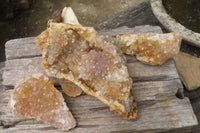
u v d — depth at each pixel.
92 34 0.68
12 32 1.21
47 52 0.68
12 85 0.73
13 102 0.68
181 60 0.85
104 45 0.68
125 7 1.32
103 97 0.67
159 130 0.69
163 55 0.71
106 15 1.29
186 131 0.73
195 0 0.90
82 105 0.70
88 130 0.69
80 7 1.31
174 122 0.69
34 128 0.69
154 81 0.72
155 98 0.71
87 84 0.68
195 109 0.80
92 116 0.69
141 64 0.73
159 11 0.86
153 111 0.70
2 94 0.72
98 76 0.68
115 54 0.69
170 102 0.70
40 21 1.26
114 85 0.68
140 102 0.70
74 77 0.68
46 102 0.68
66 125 0.68
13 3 1.21
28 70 0.74
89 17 1.28
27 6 1.27
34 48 0.75
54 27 0.67
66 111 0.69
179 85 0.72
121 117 0.69
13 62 0.74
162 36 0.72
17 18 1.25
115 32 0.77
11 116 0.70
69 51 0.68
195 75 0.83
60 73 0.68
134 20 0.94
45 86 0.69
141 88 0.71
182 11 0.90
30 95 0.68
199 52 0.89
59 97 0.69
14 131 0.69
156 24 0.93
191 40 0.83
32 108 0.68
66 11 0.87
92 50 0.69
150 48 0.71
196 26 0.88
